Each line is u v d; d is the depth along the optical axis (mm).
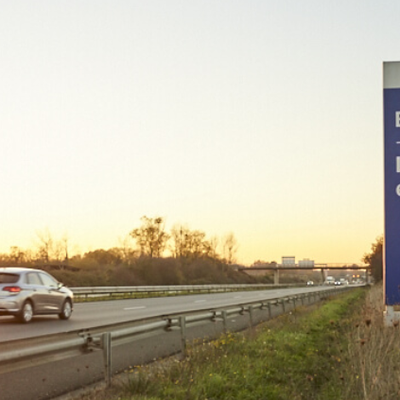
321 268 153375
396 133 20672
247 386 10328
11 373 11477
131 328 11578
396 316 19656
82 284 60094
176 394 9070
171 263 88375
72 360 13258
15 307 20281
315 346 16578
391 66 20828
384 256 20531
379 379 9859
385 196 20625
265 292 74625
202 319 16297
